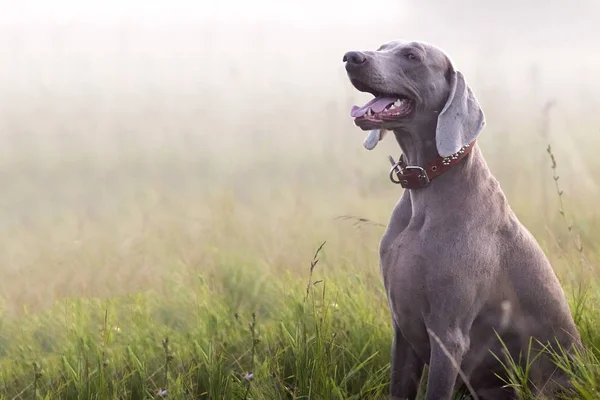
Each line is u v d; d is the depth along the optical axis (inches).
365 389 224.4
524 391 214.1
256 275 321.4
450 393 203.9
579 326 239.3
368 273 295.9
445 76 221.5
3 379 244.1
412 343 217.5
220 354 230.5
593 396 197.2
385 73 216.1
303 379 218.4
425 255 206.2
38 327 284.7
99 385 220.4
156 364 244.5
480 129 214.1
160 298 305.0
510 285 214.4
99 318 284.4
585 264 271.7
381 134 232.5
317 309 251.6
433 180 212.5
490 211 212.2
